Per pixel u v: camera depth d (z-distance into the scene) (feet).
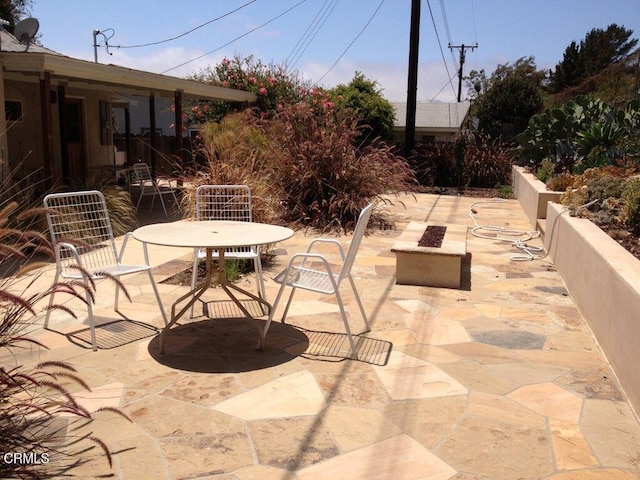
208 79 57.31
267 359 12.89
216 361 12.73
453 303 17.39
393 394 11.27
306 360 12.87
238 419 10.22
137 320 15.39
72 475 8.50
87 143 41.19
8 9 52.60
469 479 8.57
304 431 9.85
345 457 9.09
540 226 27.84
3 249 8.64
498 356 13.28
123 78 29.12
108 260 16.44
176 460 8.95
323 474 8.64
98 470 8.64
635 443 9.62
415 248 19.21
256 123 34.35
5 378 7.87
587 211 20.85
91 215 23.32
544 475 8.68
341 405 10.78
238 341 13.97
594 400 11.14
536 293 18.58
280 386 11.54
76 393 11.11
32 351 12.97
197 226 15.10
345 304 17.11
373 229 30.25
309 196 30.73
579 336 14.70
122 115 81.76
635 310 10.96
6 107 33.96
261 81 54.24
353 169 29.94
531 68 137.08
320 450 9.28
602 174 25.35
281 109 32.63
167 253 23.80
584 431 9.98
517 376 12.19
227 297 17.60
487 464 8.96
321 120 32.50
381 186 31.22
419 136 98.63
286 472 8.67
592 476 8.66
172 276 19.99
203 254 16.57
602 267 13.98
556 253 21.98
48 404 8.52
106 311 16.07
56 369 12.05
